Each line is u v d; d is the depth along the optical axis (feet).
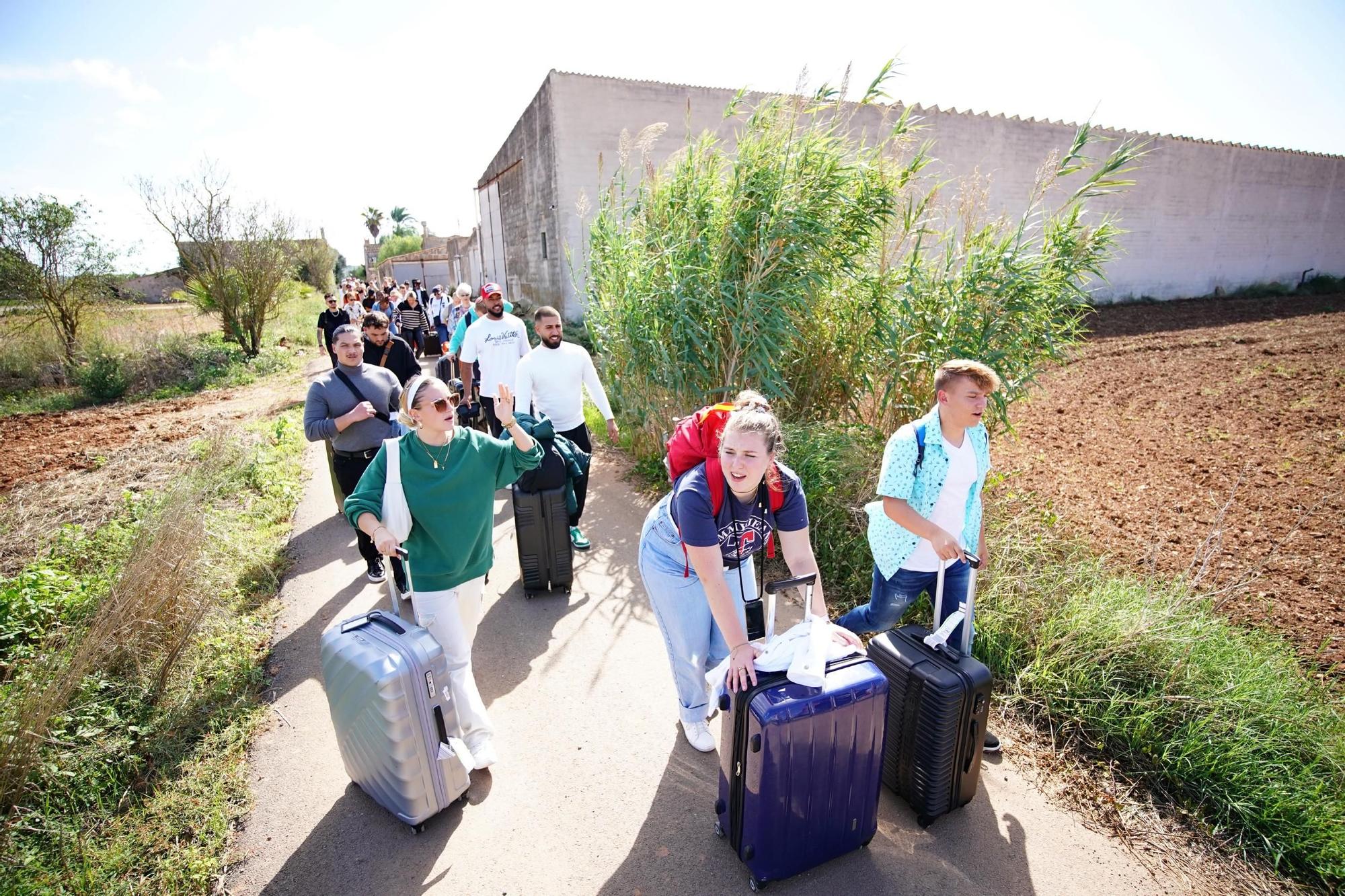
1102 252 18.01
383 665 7.82
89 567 15.44
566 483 14.24
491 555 9.84
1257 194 83.92
